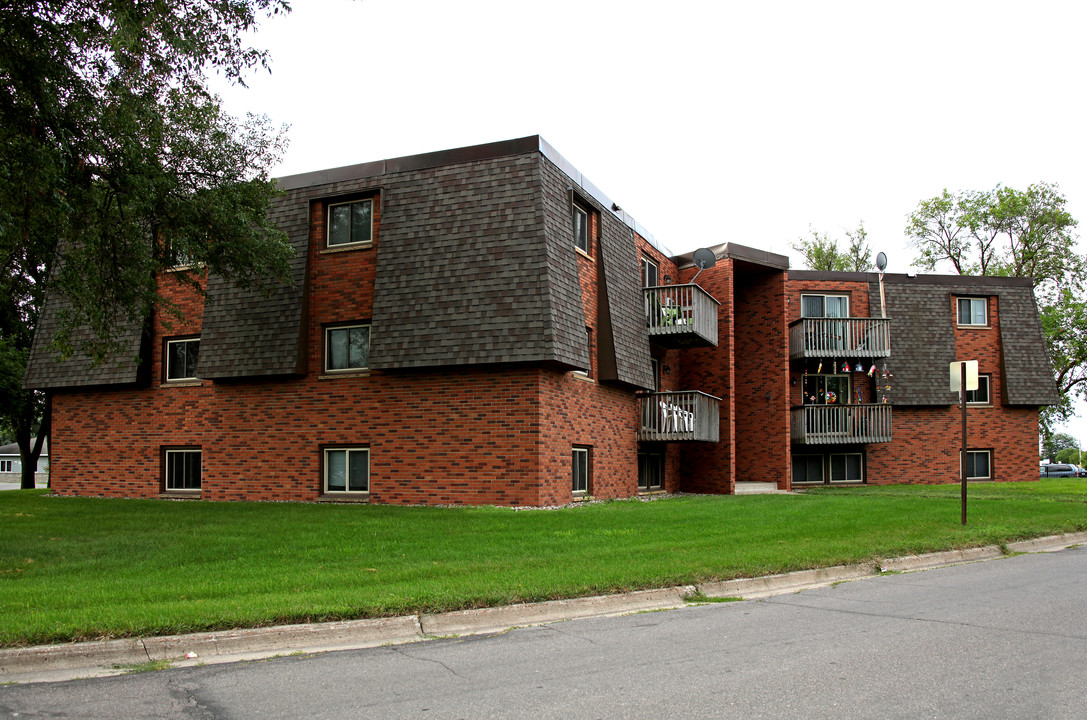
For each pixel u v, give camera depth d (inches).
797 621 314.5
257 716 205.0
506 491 683.4
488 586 343.0
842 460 1237.7
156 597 322.0
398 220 732.0
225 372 760.3
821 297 1240.8
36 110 477.1
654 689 225.5
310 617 292.7
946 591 380.2
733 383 1018.7
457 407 703.7
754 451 1082.7
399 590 332.8
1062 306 1790.1
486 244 698.8
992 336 1274.6
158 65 522.9
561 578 362.3
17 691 227.3
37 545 460.1
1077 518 634.8
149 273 621.3
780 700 215.0
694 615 328.5
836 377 1238.3
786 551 449.7
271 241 661.9
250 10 513.0
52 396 872.9
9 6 456.1
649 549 451.8
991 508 693.3
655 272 1015.6
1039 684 228.7
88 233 568.1
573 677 238.2
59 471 860.6
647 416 912.3
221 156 629.6
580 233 804.0
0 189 489.4
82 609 297.0
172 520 577.0
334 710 209.3
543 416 687.7
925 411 1248.2
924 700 214.4
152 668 250.8
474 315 687.7
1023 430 1268.5
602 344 813.9
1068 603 347.3
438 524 549.6
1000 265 1921.8
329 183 768.3
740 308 1114.7
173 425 811.4
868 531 538.6
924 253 2010.3
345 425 739.4
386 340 708.7
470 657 262.5
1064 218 1820.9
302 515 605.6
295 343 745.0
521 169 704.4
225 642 272.8
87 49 498.0
